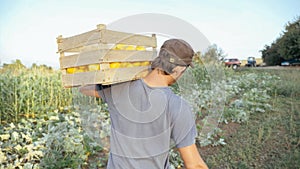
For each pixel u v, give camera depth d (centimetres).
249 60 2788
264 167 318
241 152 351
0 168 298
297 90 759
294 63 2330
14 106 510
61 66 146
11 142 370
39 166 300
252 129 452
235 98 700
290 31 2372
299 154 337
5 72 554
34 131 432
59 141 340
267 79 1003
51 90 590
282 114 550
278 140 402
